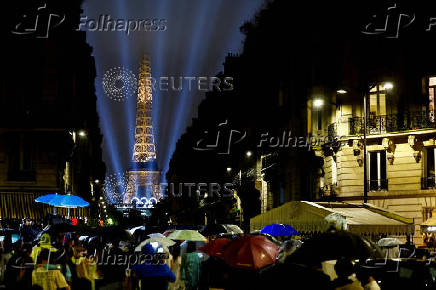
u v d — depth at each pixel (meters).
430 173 39.66
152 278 15.65
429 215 39.16
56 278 17.19
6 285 17.34
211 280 19.23
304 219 22.56
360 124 42.53
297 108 50.84
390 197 40.94
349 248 12.95
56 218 31.64
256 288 15.50
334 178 44.69
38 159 42.50
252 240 16.39
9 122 42.12
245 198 66.88
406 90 40.66
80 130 53.44
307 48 49.28
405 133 40.03
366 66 42.81
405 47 40.94
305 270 13.16
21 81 43.00
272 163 55.97
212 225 27.69
